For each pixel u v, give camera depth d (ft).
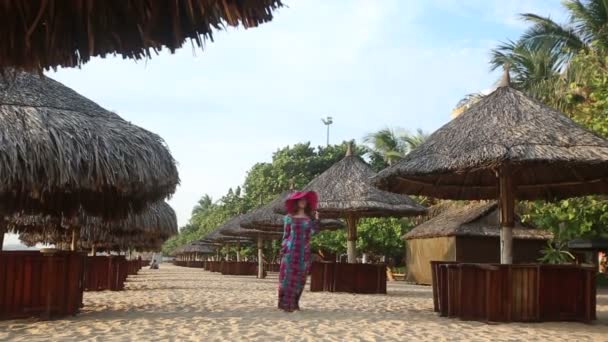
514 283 28.19
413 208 49.65
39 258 26.86
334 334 23.57
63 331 23.30
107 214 32.45
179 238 319.47
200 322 26.84
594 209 34.63
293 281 32.48
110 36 11.57
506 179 30.09
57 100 26.25
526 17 67.00
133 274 91.66
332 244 92.32
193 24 11.10
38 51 11.84
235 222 96.73
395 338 22.59
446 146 29.43
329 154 133.28
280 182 127.65
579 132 28.14
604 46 55.01
